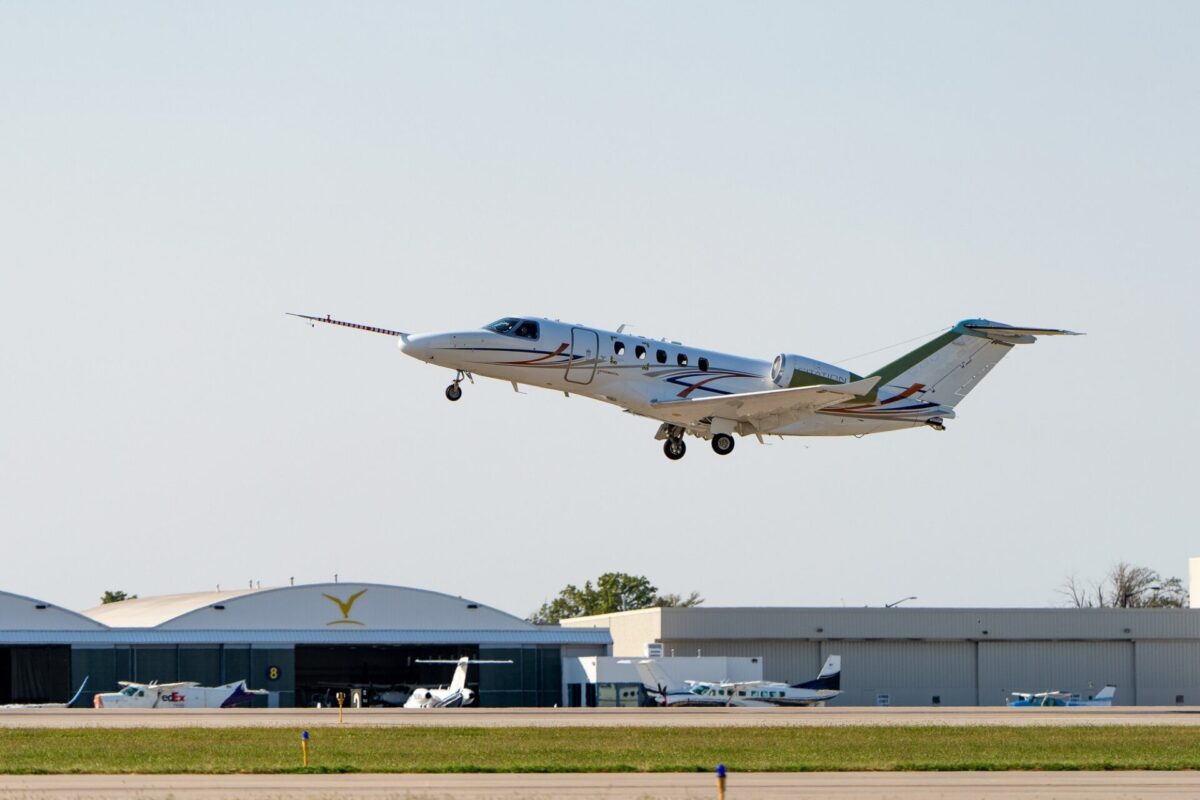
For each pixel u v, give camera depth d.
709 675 170.00
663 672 161.00
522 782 62.97
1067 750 78.88
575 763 70.38
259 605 174.00
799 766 69.06
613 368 103.50
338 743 82.38
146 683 168.00
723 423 106.50
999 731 93.06
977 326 113.00
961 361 113.56
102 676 166.12
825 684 167.12
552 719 107.19
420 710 123.81
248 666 171.62
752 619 179.38
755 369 109.00
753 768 68.56
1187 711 122.25
